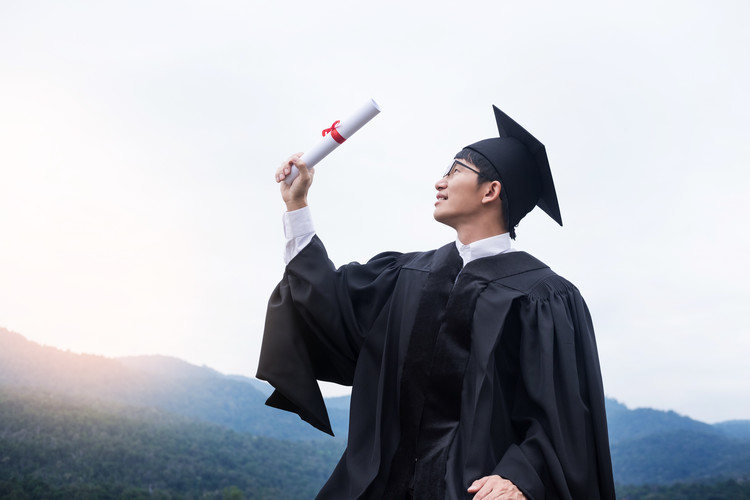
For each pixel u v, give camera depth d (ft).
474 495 7.37
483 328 8.36
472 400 8.08
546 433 7.79
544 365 8.05
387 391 8.81
